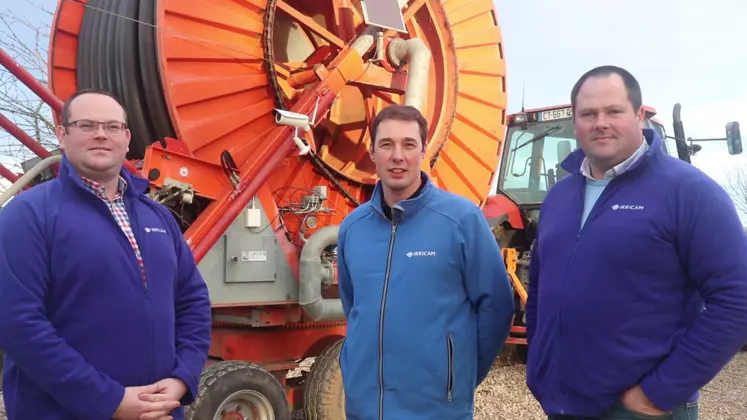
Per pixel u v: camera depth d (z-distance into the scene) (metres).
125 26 4.24
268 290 4.12
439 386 2.37
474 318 2.56
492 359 2.61
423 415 2.36
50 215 2.17
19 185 3.18
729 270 2.08
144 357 2.24
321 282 4.22
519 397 6.09
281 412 3.98
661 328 2.18
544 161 7.91
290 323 4.57
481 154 6.02
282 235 4.24
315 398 4.30
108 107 2.30
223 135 4.14
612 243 2.23
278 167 4.46
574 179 2.53
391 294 2.44
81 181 2.24
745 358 8.75
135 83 4.21
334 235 4.27
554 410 2.36
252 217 4.04
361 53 4.54
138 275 2.28
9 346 2.04
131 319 2.21
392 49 4.89
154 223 2.45
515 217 7.91
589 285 2.26
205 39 4.05
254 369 3.90
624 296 2.21
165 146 3.93
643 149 2.30
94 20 4.58
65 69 4.69
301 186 4.62
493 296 2.53
